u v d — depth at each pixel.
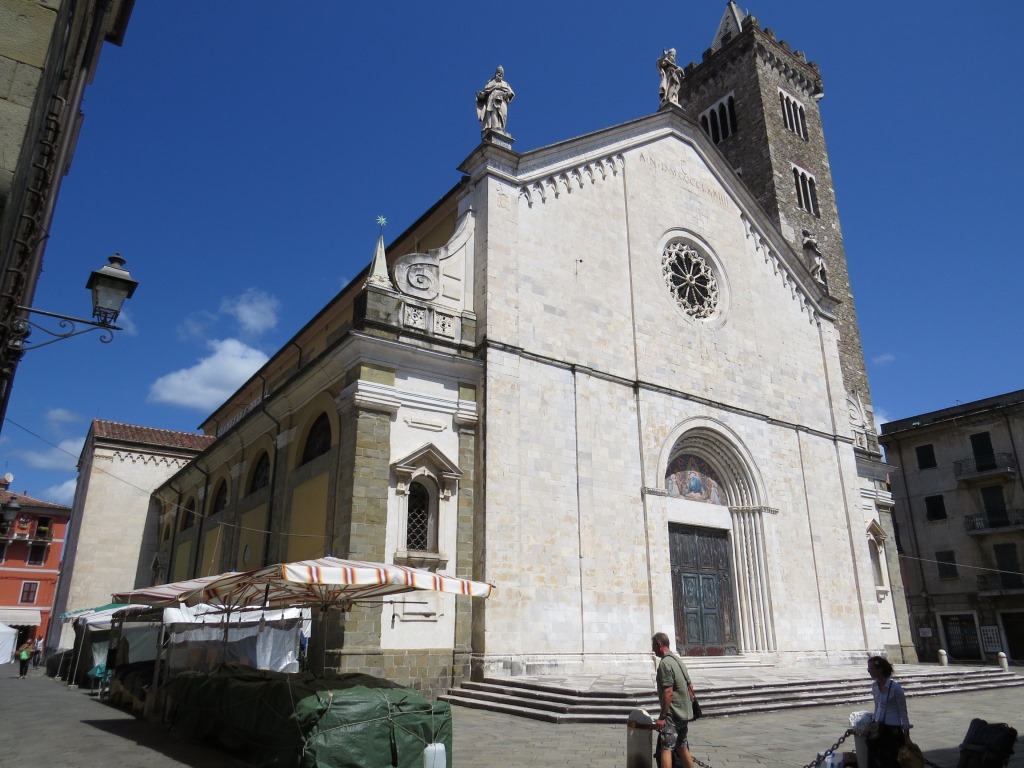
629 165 29.94
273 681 12.01
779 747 13.90
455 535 21.30
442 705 11.55
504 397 23.05
